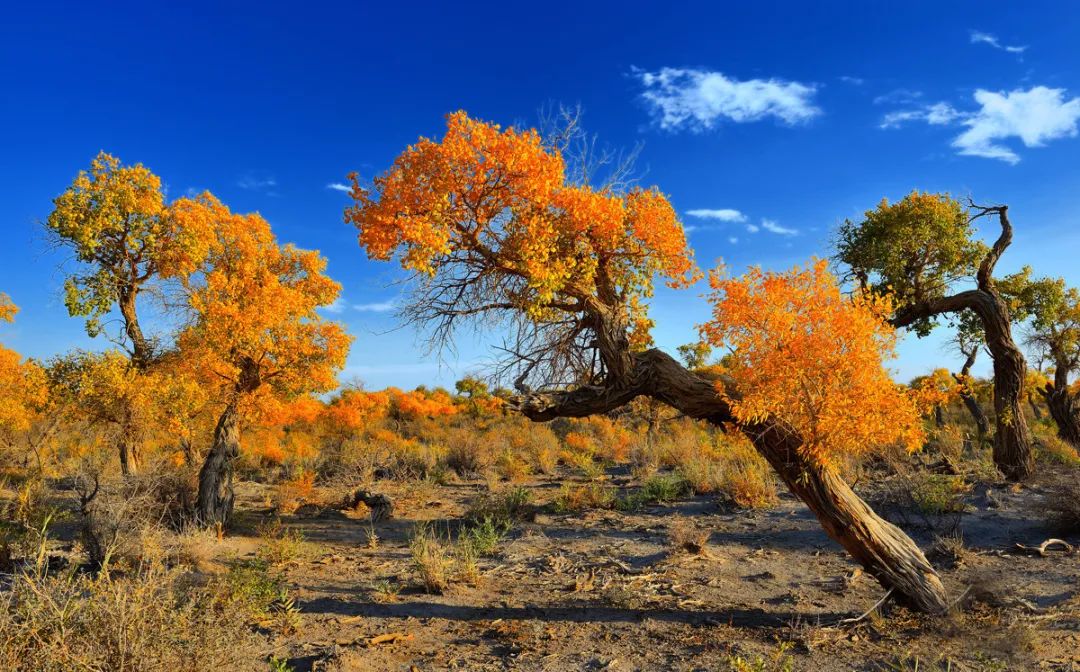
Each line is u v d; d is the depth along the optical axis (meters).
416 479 18.30
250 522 13.54
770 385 5.88
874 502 11.64
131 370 14.51
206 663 4.21
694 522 11.65
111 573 7.88
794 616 6.83
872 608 6.42
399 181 6.90
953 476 13.30
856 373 5.78
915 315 16.53
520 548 10.51
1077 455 16.50
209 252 15.37
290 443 28.45
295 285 15.55
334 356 13.93
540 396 7.64
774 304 6.00
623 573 8.80
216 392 13.51
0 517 10.94
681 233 7.49
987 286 15.37
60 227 14.95
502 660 5.84
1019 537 9.61
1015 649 5.53
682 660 5.71
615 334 7.56
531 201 7.10
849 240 17.17
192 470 13.44
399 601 7.70
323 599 7.77
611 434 27.20
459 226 7.25
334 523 13.35
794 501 12.95
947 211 15.80
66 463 14.94
